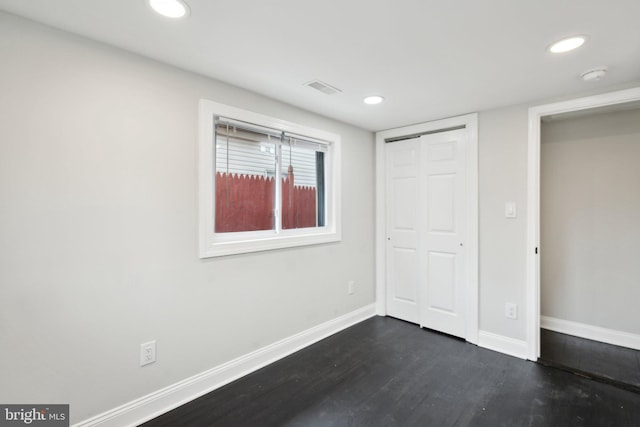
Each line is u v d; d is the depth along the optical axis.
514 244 2.55
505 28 1.48
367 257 3.43
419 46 1.65
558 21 1.43
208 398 2.00
